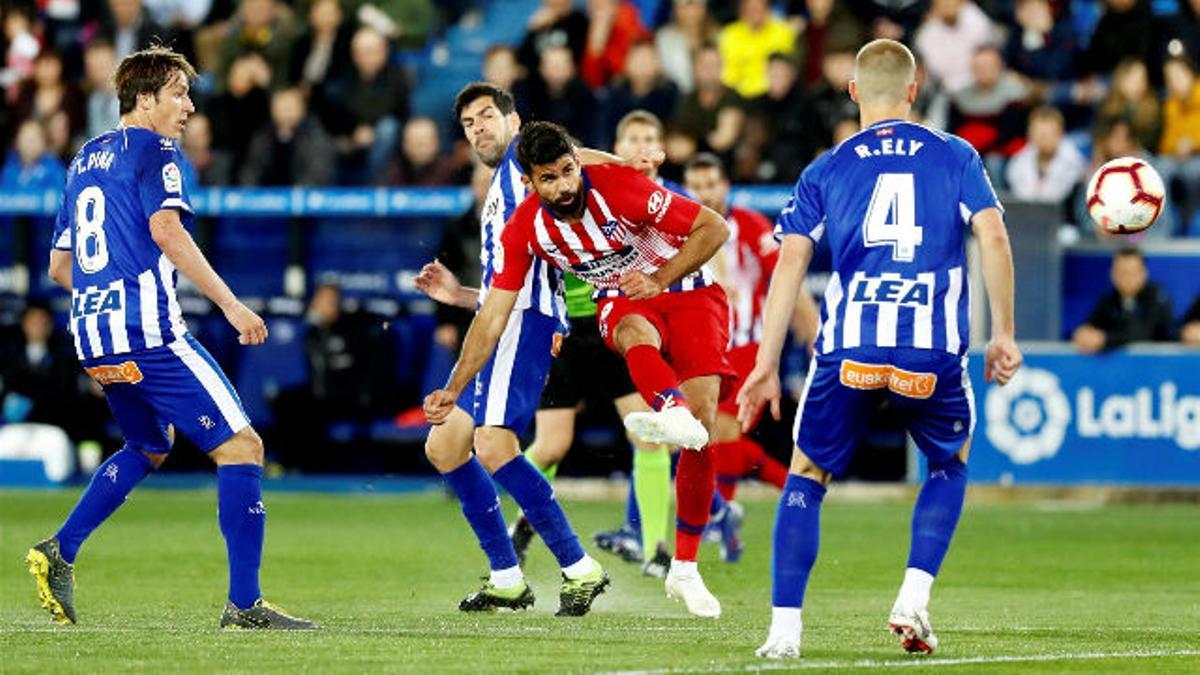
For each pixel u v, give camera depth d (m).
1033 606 30.03
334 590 32.25
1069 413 51.72
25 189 60.34
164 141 25.17
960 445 22.42
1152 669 21.31
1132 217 25.31
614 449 55.28
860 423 22.17
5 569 35.19
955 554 39.56
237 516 25.11
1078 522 46.88
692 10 62.28
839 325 21.91
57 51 68.25
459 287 28.52
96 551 39.25
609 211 25.22
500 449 27.36
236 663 21.12
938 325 21.67
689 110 57.56
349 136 60.81
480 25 72.62
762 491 55.97
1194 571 36.19
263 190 56.62
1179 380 51.22
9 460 57.16
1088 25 64.75
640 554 36.41
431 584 33.34
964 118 57.62
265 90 60.75
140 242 25.02
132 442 26.41
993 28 60.53
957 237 21.91
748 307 38.62
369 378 55.81
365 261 57.38
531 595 28.55
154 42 31.89
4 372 57.78
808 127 56.28
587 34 61.78
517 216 25.52
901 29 59.66
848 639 24.36
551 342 27.73
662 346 27.98
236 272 58.34
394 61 63.72
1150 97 57.56
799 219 22.28
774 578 21.91
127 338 24.91
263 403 57.38
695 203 25.61
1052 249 51.94
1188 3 60.22
